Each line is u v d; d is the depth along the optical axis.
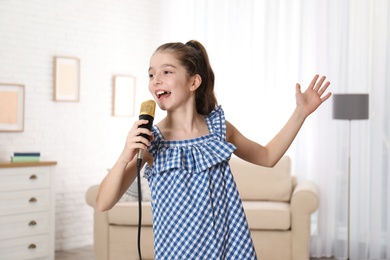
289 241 4.71
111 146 6.14
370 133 5.33
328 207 5.50
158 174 1.49
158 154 1.50
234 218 1.51
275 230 4.73
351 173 5.39
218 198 1.49
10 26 5.18
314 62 5.54
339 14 5.41
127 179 1.55
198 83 1.56
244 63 5.90
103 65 6.02
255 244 4.73
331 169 5.48
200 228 1.45
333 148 5.48
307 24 5.56
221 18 6.03
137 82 6.40
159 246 1.48
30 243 4.74
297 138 5.59
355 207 5.40
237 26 5.93
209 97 1.64
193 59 1.55
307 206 4.66
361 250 5.39
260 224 4.69
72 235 5.78
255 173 5.34
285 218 4.66
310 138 5.59
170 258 1.45
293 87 5.64
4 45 5.13
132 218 4.73
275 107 5.72
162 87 1.51
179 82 1.52
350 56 5.38
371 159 5.32
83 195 5.86
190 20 6.29
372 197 5.31
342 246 5.46
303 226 4.68
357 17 5.34
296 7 5.62
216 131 1.57
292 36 5.64
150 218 4.73
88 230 5.95
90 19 5.87
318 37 5.48
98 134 6.00
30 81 5.34
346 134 5.43
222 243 1.48
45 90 5.48
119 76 6.14
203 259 1.45
